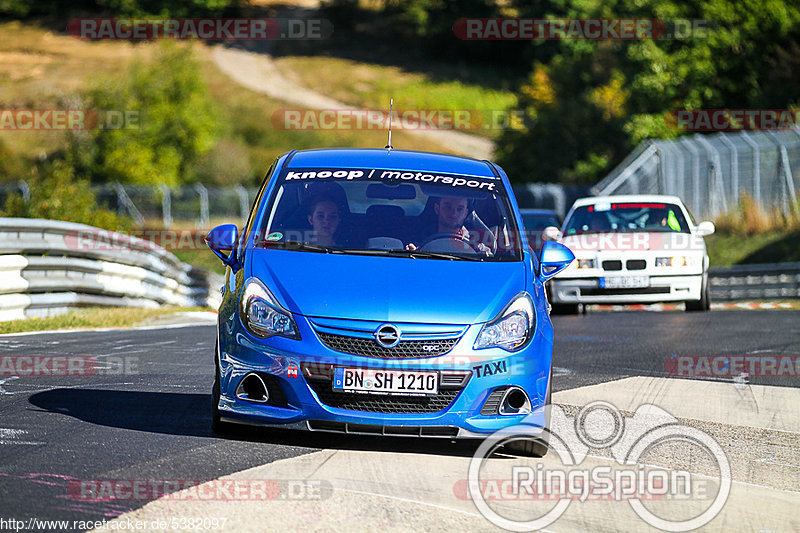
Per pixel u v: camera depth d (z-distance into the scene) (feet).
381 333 64.23
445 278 69.00
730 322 164.35
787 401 91.09
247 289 67.92
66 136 579.48
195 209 544.62
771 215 321.73
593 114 547.49
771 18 463.83
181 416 75.46
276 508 51.75
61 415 74.28
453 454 66.95
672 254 172.65
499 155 588.50
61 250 164.96
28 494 52.39
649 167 367.45
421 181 80.33
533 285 71.67
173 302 226.79
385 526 49.83
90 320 154.40
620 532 52.29
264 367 65.10
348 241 73.36
